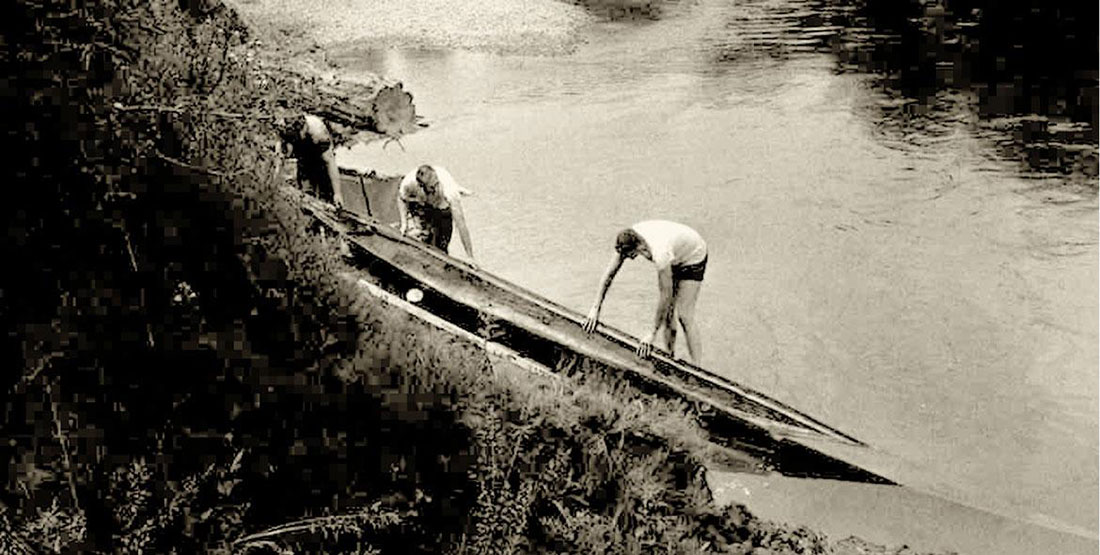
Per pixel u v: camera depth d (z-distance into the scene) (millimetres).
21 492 2727
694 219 11062
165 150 4164
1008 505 5438
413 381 4145
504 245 10289
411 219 6742
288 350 3852
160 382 3244
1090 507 5492
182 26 5016
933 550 4844
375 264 5566
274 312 3963
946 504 5285
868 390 7082
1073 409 6789
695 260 6242
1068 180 11852
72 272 3338
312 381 3686
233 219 4203
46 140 3496
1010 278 9172
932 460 6000
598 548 3887
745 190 12023
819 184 12109
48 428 2896
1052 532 5102
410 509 3445
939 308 8500
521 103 16781
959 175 12234
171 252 3771
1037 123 14156
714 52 20016
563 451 4336
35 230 3348
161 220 3795
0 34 3490
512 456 3951
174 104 4215
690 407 5508
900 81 16828
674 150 13734
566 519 3908
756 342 7863
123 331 3271
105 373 3148
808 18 22625
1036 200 11250
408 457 3652
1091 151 12836
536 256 9930
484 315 5488
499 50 21062
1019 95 15633
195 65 4727
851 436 6332
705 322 8242
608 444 4723
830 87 16734
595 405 4875
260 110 5027
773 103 16000
